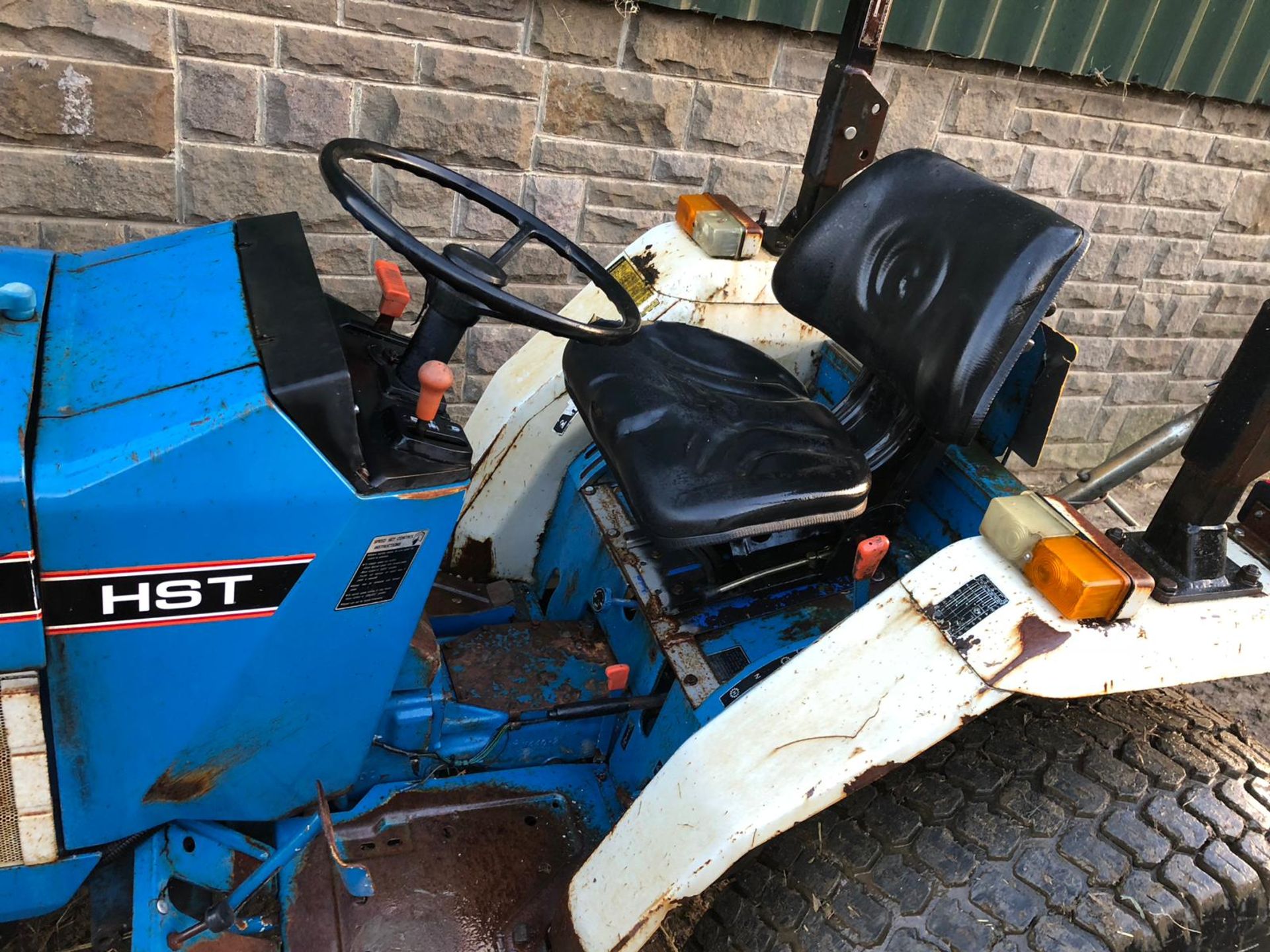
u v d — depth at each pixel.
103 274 1.37
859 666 1.32
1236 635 1.38
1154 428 4.04
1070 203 3.43
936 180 1.78
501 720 1.65
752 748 1.28
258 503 1.14
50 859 1.28
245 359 1.15
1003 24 2.92
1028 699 1.48
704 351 1.91
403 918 1.40
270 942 1.34
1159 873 1.28
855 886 1.27
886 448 1.82
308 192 2.63
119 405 1.11
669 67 2.74
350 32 2.45
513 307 1.26
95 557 1.09
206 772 1.32
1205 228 3.63
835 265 1.85
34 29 2.24
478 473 1.99
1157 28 3.08
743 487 1.53
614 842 1.33
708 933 1.31
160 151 2.46
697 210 2.14
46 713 1.17
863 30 1.95
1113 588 1.28
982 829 1.30
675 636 1.65
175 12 2.31
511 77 2.62
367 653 1.33
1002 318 1.52
